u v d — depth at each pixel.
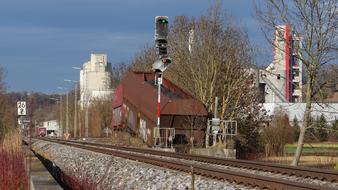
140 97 52.19
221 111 56.16
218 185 19.05
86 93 145.88
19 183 18.70
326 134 55.94
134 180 21.69
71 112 150.38
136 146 51.59
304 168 23.69
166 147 46.78
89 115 132.38
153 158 29.03
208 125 48.66
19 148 26.75
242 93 57.09
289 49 32.38
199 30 59.31
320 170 22.50
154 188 19.59
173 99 49.22
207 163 30.86
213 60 57.16
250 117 56.69
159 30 40.59
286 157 48.19
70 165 31.78
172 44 66.00
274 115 65.44
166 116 48.25
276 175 23.70
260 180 18.98
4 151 23.47
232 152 43.44
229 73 57.22
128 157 32.12
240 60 57.91
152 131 49.12
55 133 178.50
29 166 20.34
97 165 27.89
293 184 17.09
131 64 108.69
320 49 31.12
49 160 38.59
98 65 183.88
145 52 97.06
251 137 54.28
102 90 158.50
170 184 19.59
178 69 63.22
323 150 52.16
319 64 31.23
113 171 24.67
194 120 48.94
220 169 22.69
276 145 51.78
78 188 18.64
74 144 58.06
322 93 32.72
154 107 49.12
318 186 16.34
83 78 178.50
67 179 22.78
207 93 56.72
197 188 18.39
